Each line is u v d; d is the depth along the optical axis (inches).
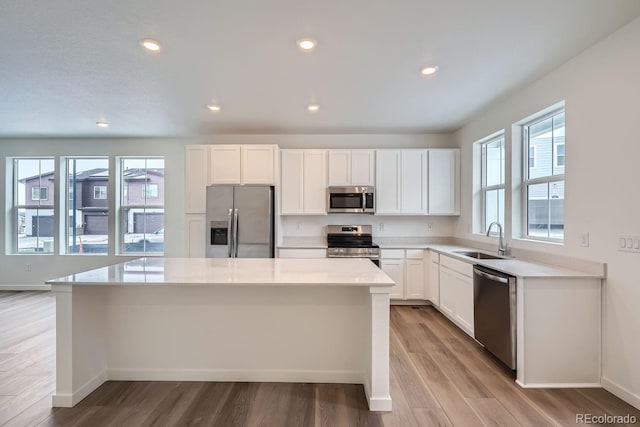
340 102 143.1
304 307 99.7
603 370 94.7
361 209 185.0
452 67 109.3
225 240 176.1
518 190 135.9
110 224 209.8
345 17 81.8
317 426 78.2
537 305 95.7
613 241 91.0
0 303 181.9
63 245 211.3
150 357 100.3
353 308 99.4
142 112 156.4
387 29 87.1
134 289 99.8
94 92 130.3
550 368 96.0
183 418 81.2
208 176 182.7
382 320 84.7
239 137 201.6
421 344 128.1
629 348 86.8
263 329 100.0
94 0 74.6
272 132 195.6
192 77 116.6
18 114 158.7
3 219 211.0
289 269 101.5
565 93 106.7
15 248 214.8
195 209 182.4
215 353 100.1
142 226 213.2
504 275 104.9
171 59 103.3
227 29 86.9
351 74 114.6
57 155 208.5
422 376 102.5
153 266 106.8
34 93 131.0
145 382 98.7
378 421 80.2
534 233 130.1
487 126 157.3
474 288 123.6
